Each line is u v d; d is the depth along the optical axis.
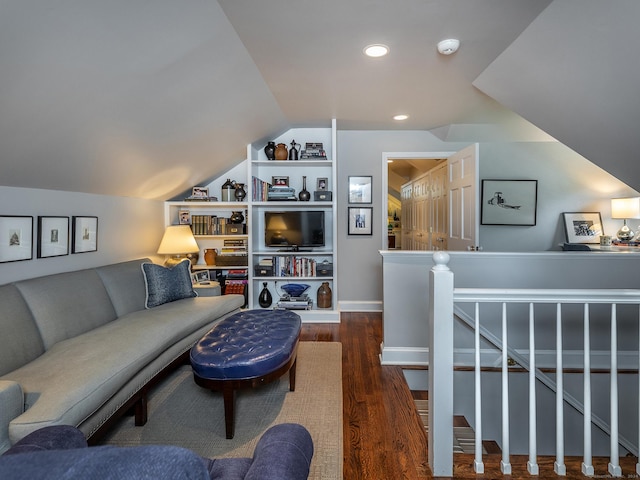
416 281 2.94
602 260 2.78
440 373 1.60
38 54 1.47
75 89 1.78
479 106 3.47
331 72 2.66
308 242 4.33
